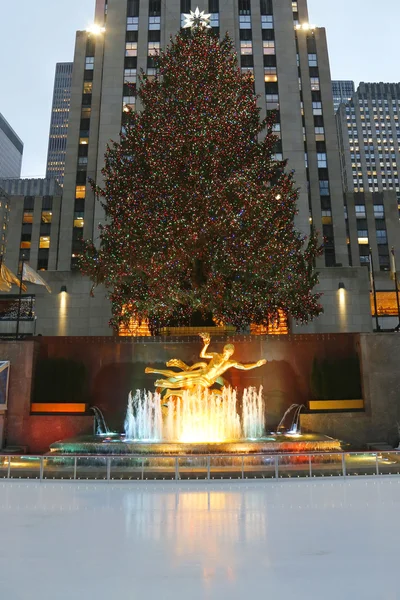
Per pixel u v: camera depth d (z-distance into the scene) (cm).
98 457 1245
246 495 1049
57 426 1975
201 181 2730
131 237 2819
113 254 2903
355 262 7606
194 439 1748
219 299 2716
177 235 2680
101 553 626
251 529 748
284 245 2991
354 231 7738
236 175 2800
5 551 638
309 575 538
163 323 3178
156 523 793
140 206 2806
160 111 3086
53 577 537
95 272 2953
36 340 2109
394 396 2030
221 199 2664
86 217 6369
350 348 2145
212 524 784
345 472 1276
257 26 6053
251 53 5944
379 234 7756
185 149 2850
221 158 2911
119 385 2108
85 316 3984
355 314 3922
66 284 4044
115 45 5891
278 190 3105
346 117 16688
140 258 2761
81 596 480
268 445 1484
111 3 6069
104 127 5559
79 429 1969
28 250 7625
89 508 920
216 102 3005
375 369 2056
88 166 6544
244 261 2678
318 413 2014
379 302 4728
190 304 2822
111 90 5697
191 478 1253
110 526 774
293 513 863
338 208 6731
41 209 7750
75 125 6669
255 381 2123
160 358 2144
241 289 2747
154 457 1236
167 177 2775
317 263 6406
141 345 2156
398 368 2053
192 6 5981
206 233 2675
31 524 789
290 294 2988
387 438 1994
